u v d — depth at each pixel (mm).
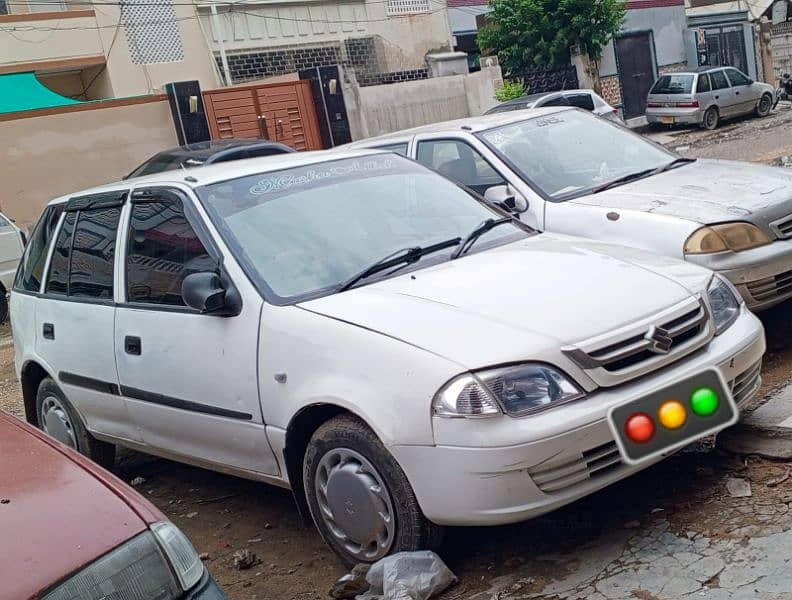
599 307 3697
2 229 12656
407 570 3539
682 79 25219
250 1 21828
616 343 3543
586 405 3410
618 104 29547
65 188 18031
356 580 3680
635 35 30250
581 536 3812
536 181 6180
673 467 4223
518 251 4402
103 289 5051
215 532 4770
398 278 4168
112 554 2555
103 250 5109
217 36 21312
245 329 4125
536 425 3311
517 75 27875
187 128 19328
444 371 3402
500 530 4000
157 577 2596
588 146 6660
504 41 27688
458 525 3471
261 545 4500
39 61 19188
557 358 3443
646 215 5480
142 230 4852
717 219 5320
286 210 4559
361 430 3650
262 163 4934
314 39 22953
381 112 22312
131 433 4996
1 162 17359
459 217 4793
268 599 3932
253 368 4066
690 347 3734
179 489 5492
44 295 5594
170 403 4555
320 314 3893
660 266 4184
